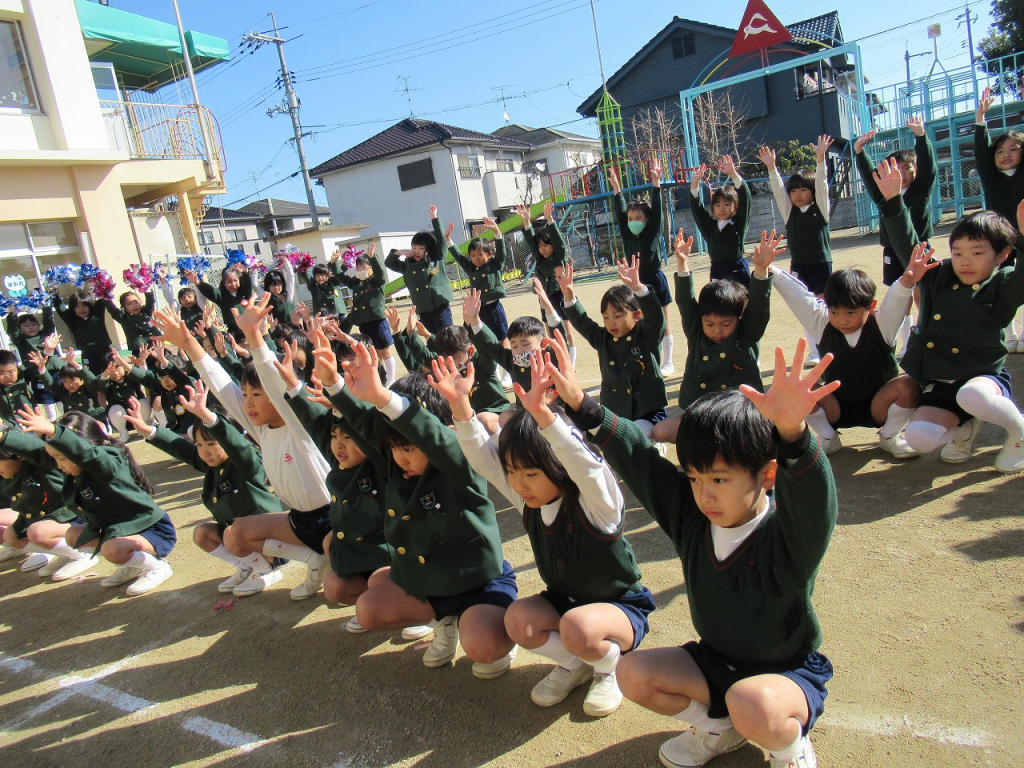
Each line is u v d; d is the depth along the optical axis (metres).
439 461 2.70
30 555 4.86
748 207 6.72
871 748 2.16
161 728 2.85
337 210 33.88
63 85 12.68
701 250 21.55
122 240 13.56
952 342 3.73
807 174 6.34
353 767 2.45
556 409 2.56
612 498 2.40
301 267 10.54
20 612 4.16
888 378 4.09
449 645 2.98
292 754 2.57
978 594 2.78
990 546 3.08
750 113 26.58
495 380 5.15
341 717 2.74
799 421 1.77
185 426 7.04
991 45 25.34
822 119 25.67
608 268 21.41
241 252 9.77
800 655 2.06
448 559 2.79
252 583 3.92
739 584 2.04
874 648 2.59
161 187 15.71
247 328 3.44
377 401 2.60
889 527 3.38
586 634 2.32
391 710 2.73
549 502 2.50
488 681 2.81
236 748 2.65
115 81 14.70
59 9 12.63
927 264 3.67
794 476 1.82
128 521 4.17
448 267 29.02
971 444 3.94
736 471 1.92
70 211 12.92
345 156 33.78
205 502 4.05
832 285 3.88
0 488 4.81
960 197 17.48
